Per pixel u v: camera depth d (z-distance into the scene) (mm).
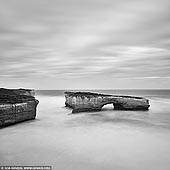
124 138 15688
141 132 17875
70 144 13930
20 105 21078
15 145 13617
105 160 11094
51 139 15227
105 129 19062
